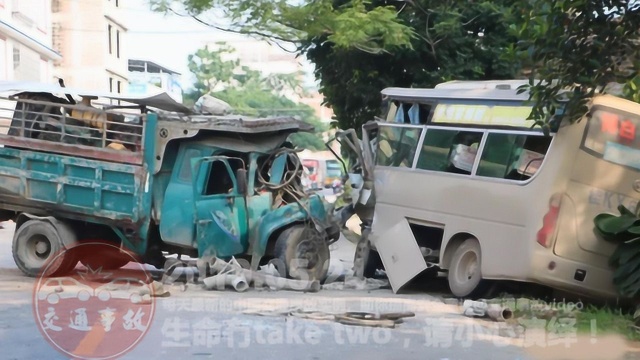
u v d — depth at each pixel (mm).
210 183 12391
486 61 18688
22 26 35156
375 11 17375
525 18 9234
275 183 12797
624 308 10969
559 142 10797
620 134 11047
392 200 13148
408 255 12625
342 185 14352
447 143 12484
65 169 12633
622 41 9180
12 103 16641
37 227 12656
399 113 13477
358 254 14047
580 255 10859
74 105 12742
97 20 47406
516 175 11273
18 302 10234
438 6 18422
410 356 7891
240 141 12516
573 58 9289
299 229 12500
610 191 11016
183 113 12961
